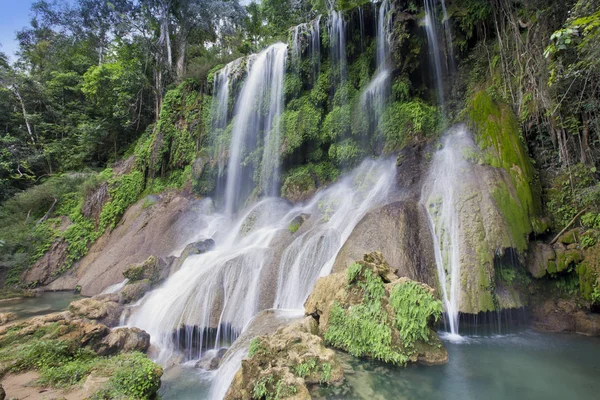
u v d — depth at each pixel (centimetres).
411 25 1348
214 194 1856
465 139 1048
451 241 788
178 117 2102
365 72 1523
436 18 1410
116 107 2450
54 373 555
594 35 569
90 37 3109
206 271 966
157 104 2480
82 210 1861
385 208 908
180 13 2686
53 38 3338
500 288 753
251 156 1730
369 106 1459
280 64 1689
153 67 2603
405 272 747
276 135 1628
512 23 1145
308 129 1544
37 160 2441
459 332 704
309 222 1138
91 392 492
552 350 642
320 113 1577
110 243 1697
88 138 2447
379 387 498
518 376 545
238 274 916
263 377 471
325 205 1206
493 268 736
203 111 2038
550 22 977
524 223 798
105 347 688
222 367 609
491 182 852
